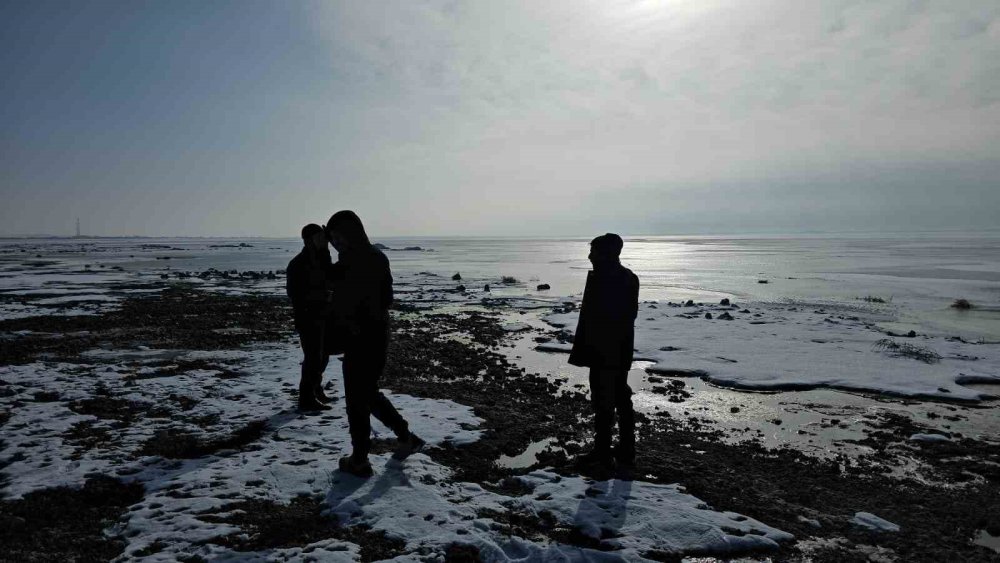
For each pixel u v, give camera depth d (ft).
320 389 22.02
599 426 16.05
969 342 42.45
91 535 11.73
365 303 14.26
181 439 17.72
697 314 56.29
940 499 14.98
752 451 18.54
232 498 13.37
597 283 16.07
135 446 17.11
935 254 213.66
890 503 14.64
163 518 12.30
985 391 28.12
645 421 21.85
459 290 84.02
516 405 23.47
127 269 132.05
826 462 17.65
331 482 14.25
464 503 13.33
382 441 17.72
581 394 25.89
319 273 20.39
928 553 11.96
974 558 11.80
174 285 87.86
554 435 19.61
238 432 18.48
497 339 42.39
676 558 11.27
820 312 60.95
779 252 250.37
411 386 26.03
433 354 34.96
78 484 14.16
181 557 10.73
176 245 446.19
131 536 11.60
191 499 13.24
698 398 26.07
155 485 14.15
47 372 27.37
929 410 24.36
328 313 14.61
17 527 11.91
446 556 10.97
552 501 13.62
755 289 88.79
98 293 73.82
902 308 65.36
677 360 34.09
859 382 28.55
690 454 17.95
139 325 45.09
